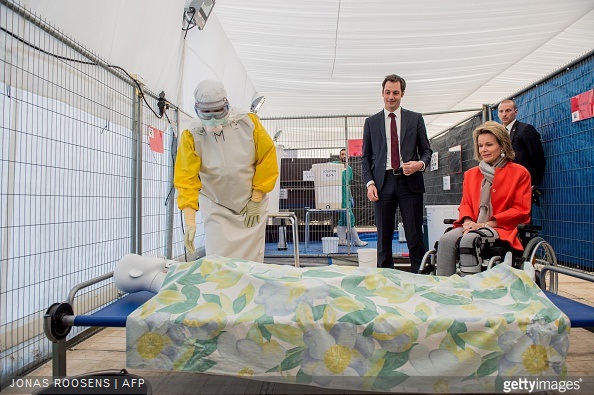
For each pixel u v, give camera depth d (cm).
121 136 239
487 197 214
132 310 125
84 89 201
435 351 106
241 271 123
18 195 159
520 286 121
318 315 110
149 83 277
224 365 109
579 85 297
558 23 397
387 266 268
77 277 198
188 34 342
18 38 157
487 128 220
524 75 549
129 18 240
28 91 164
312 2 361
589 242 290
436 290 124
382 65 505
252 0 365
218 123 183
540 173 327
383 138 267
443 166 491
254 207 198
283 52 477
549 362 106
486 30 409
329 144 522
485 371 105
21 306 162
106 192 223
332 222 501
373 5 360
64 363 120
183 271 128
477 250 186
